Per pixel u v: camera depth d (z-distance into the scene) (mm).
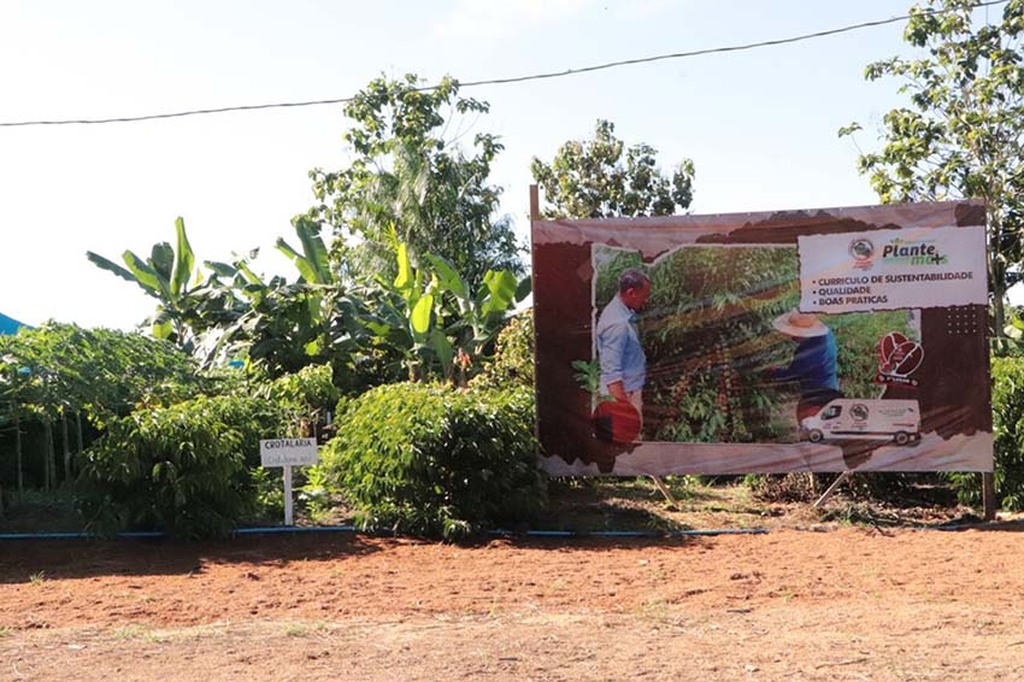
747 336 13258
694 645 7371
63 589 9469
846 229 13141
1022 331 22047
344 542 11539
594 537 12008
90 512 11359
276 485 13375
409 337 19125
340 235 37156
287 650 7305
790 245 13227
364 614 8508
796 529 12445
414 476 11719
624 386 13398
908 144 24344
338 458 12359
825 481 14320
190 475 11203
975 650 7141
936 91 24203
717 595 9195
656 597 9102
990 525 12531
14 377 12016
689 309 13336
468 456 11859
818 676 6531
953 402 12945
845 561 10586
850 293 13117
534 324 13586
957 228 12969
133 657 7160
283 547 11305
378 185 33781
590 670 6707
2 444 14188
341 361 18984
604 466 13398
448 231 34625
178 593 9281
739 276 13281
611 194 39156
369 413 12023
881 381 13055
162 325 19484
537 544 11633
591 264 13477
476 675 6609
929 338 12984
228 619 8367
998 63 23656
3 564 10594
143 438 11141
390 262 32125
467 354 17984
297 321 18906
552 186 40094
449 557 10844
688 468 13297
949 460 12953
